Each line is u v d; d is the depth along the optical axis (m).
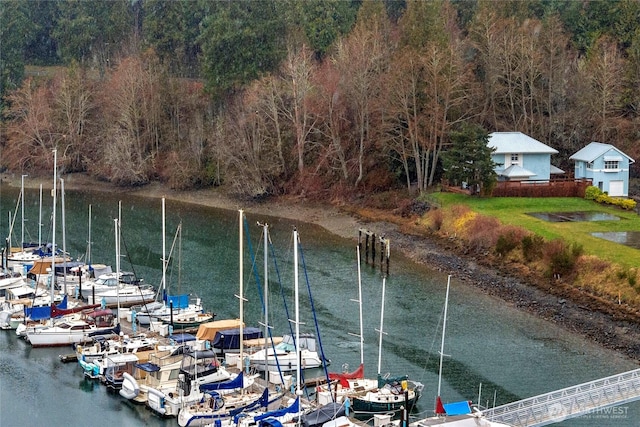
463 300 89.69
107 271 97.62
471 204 121.50
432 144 135.75
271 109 152.38
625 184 129.25
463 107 143.75
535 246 98.25
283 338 72.62
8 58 199.12
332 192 144.75
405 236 117.25
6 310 81.25
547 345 76.25
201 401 61.56
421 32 145.50
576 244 94.00
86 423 60.28
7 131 184.88
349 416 60.72
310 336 72.56
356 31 158.25
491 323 82.19
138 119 175.88
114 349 69.50
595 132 145.50
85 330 76.00
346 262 106.19
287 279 97.62
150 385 64.69
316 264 105.12
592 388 59.16
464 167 126.50
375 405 60.88
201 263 105.38
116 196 162.50
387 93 141.12
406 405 56.28
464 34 182.75
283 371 68.81
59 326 76.12
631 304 83.62
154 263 105.19
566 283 91.44
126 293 87.19
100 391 66.19
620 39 163.00
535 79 152.38
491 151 126.00
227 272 100.81
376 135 146.62
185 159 166.75
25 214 139.50
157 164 172.00
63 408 62.78
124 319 81.88
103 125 181.12
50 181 175.50
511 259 100.44
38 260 99.81
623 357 73.38
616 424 60.28
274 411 58.41
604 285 87.81
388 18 194.25
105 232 124.75
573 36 170.62
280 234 125.12
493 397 64.56
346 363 71.31
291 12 192.38
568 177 136.00
